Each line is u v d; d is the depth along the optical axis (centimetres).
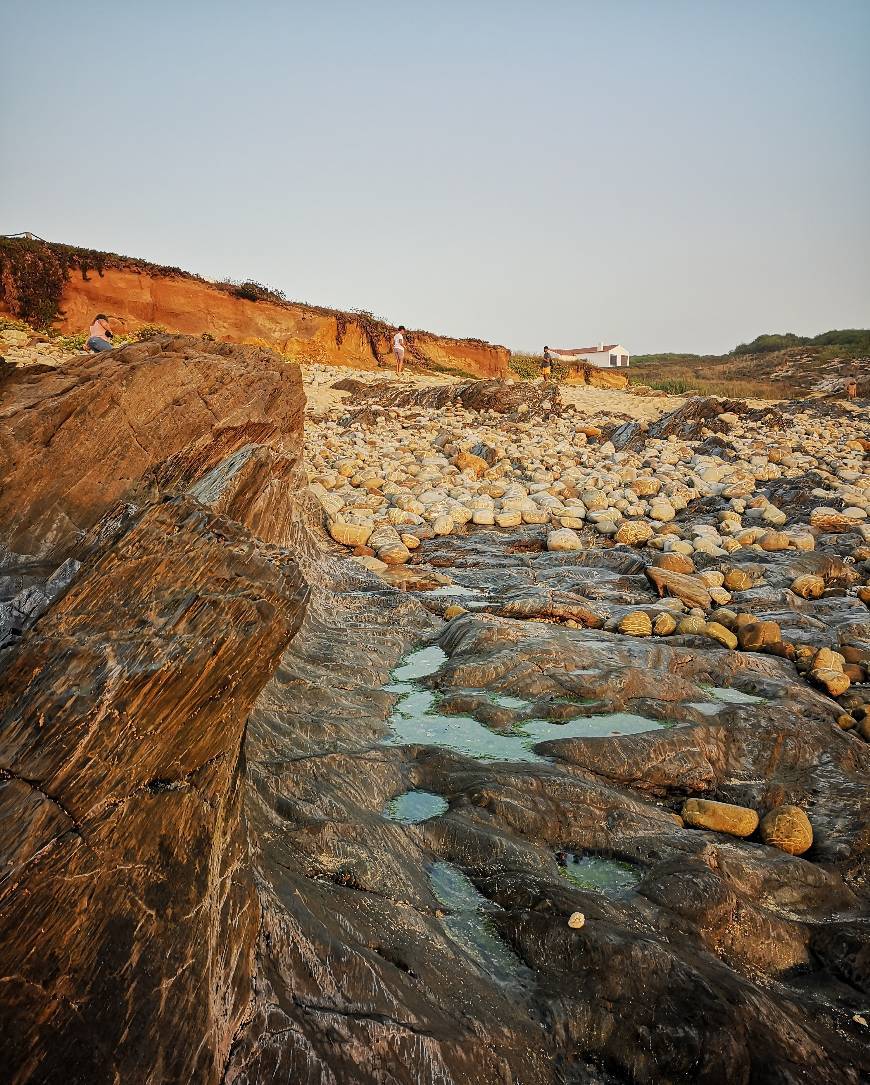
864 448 2675
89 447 723
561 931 454
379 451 2389
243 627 311
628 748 692
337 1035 335
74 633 296
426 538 1639
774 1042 411
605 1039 410
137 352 912
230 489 596
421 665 915
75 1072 262
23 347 2645
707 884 516
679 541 1535
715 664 912
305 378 3444
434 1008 379
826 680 905
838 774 717
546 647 877
